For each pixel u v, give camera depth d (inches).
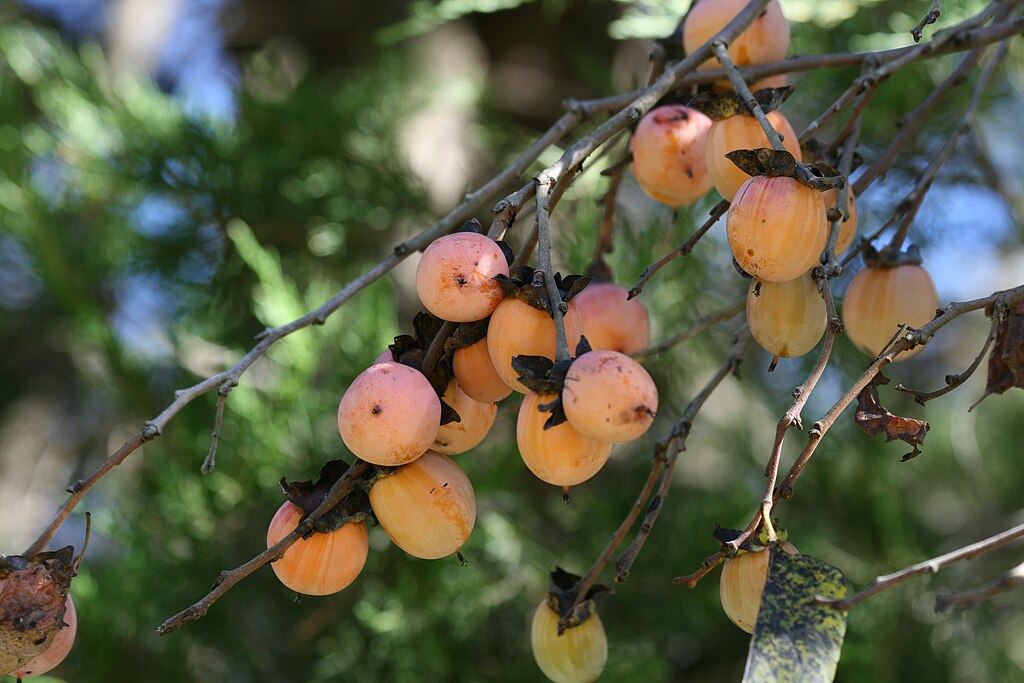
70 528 54.4
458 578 37.4
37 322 53.8
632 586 39.7
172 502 37.1
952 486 47.1
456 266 21.1
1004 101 43.4
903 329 22.3
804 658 20.1
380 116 46.0
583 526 41.1
